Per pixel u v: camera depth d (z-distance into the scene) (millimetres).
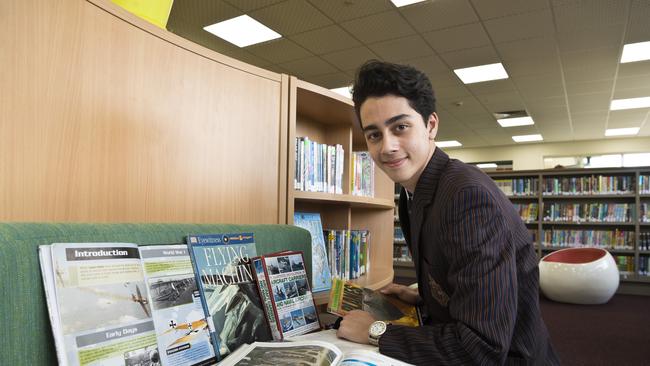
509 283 755
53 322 558
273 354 734
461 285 769
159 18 1092
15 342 545
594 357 2789
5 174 734
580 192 5875
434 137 990
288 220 1405
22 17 759
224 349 813
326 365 674
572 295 4605
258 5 4027
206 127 1149
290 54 5219
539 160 10398
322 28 4480
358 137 2297
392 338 812
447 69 5543
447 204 828
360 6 3980
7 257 545
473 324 728
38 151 784
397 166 921
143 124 988
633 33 4340
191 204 1104
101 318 609
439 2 3869
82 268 613
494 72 5617
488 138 9867
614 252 5684
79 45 854
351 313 979
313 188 1661
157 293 724
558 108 7234
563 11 3947
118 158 932
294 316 1006
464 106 7227
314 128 1977
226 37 4781
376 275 2100
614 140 9633
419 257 983
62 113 823
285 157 1393
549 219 6016
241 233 998
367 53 5121
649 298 5133
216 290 854
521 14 4031
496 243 775
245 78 1272
